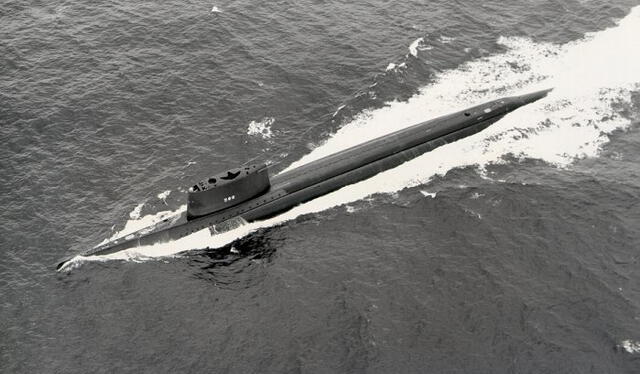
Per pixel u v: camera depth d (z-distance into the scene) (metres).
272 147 82.81
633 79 91.69
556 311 61.75
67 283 66.19
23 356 59.56
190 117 86.25
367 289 64.62
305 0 105.25
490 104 86.62
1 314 63.16
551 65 94.62
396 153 80.31
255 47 96.44
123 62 93.69
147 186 77.56
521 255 67.38
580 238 68.81
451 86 91.50
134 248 69.56
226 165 80.31
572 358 57.81
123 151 81.81
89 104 87.44
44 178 78.12
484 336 59.84
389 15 102.62
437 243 69.25
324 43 97.31
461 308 62.38
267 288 65.31
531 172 77.75
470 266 66.44
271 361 58.66
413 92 90.56
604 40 98.38
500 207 72.94
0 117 85.25
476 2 105.44
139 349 60.00
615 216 71.06
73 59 94.12
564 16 102.75
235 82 91.00
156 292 65.25
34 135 83.38
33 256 69.19
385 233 70.81
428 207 73.62
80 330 61.75
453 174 78.06
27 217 73.50
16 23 99.94
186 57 94.69
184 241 70.25
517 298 63.03
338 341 60.00
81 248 70.25
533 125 84.88
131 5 103.75
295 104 88.38
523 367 57.31
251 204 73.06
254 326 61.69
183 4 104.00
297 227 72.19
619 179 75.94
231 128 85.06
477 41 98.44
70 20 100.75
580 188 74.88
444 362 57.91
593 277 64.75
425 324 61.06
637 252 67.12
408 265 66.94
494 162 79.56
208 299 64.44
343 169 77.81
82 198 76.06
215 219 71.69
